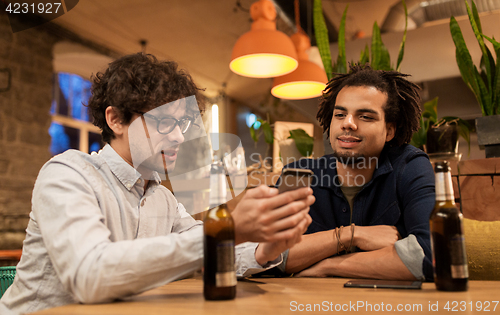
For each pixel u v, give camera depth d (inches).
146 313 22.3
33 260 35.1
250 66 112.0
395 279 37.5
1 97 172.4
